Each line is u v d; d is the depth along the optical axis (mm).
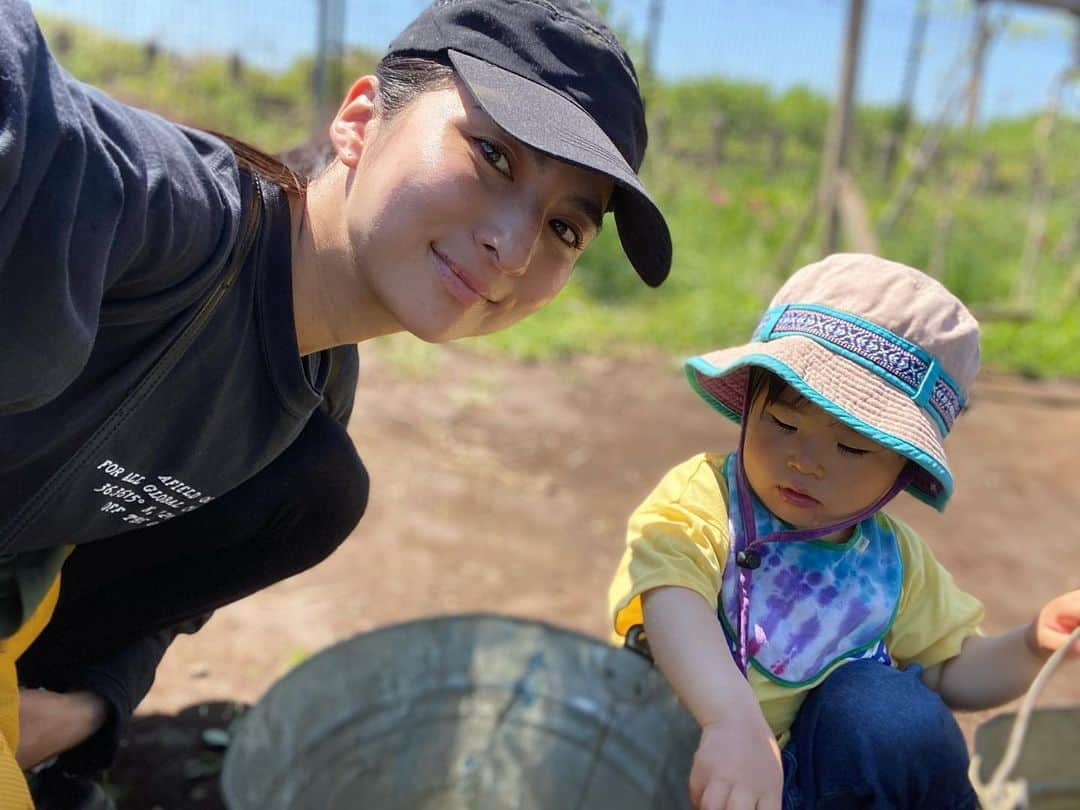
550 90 1299
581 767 2023
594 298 6812
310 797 1842
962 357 1450
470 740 2078
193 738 2250
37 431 1236
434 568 3115
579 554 3375
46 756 1548
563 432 4504
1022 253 10078
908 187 8086
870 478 1449
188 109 8859
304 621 2725
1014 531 4012
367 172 1316
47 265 979
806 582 1507
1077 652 1439
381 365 4949
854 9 6457
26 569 1447
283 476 1746
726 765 1251
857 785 1356
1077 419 5672
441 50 1305
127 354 1236
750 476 1520
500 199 1268
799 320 1476
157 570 1763
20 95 939
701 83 15023
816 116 14680
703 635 1377
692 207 9508
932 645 1577
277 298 1344
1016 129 18891
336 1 7027
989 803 1498
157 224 1105
